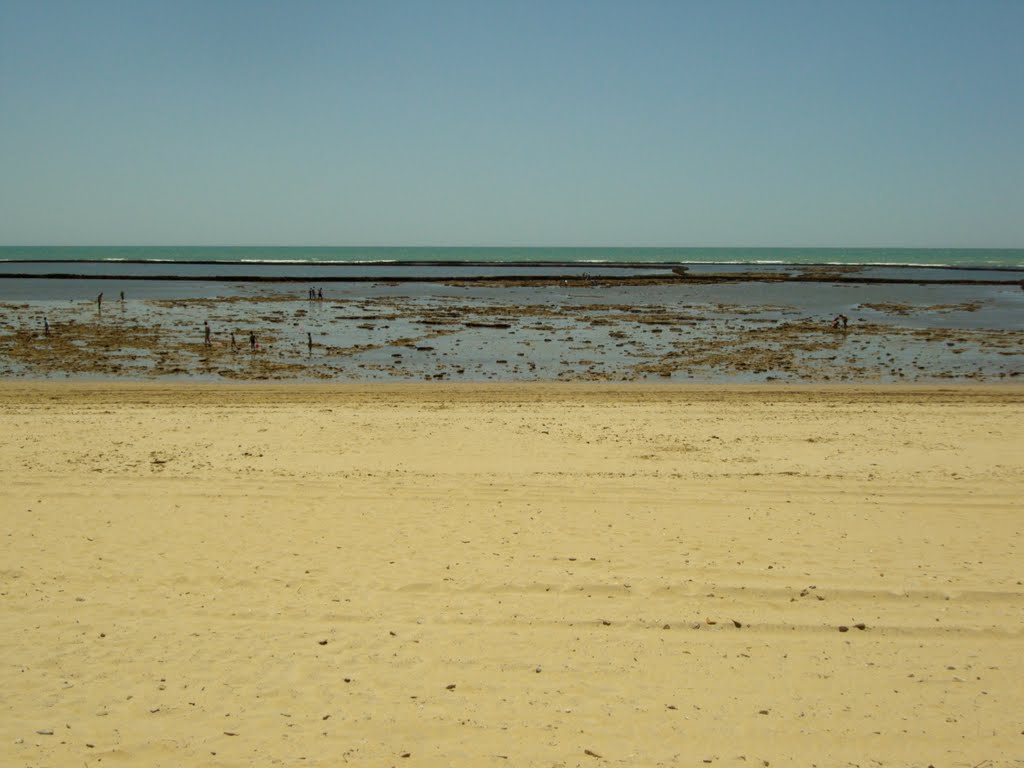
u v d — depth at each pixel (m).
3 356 31.17
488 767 5.79
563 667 7.20
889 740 6.13
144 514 11.27
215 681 6.92
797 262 161.50
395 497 12.12
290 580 9.03
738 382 27.09
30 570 9.27
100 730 6.20
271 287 75.06
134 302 55.91
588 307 55.53
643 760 5.88
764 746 6.06
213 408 19.66
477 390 23.50
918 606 8.45
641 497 12.19
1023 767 5.80
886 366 30.53
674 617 8.16
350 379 27.53
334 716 6.41
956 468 13.97
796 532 10.64
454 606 8.41
